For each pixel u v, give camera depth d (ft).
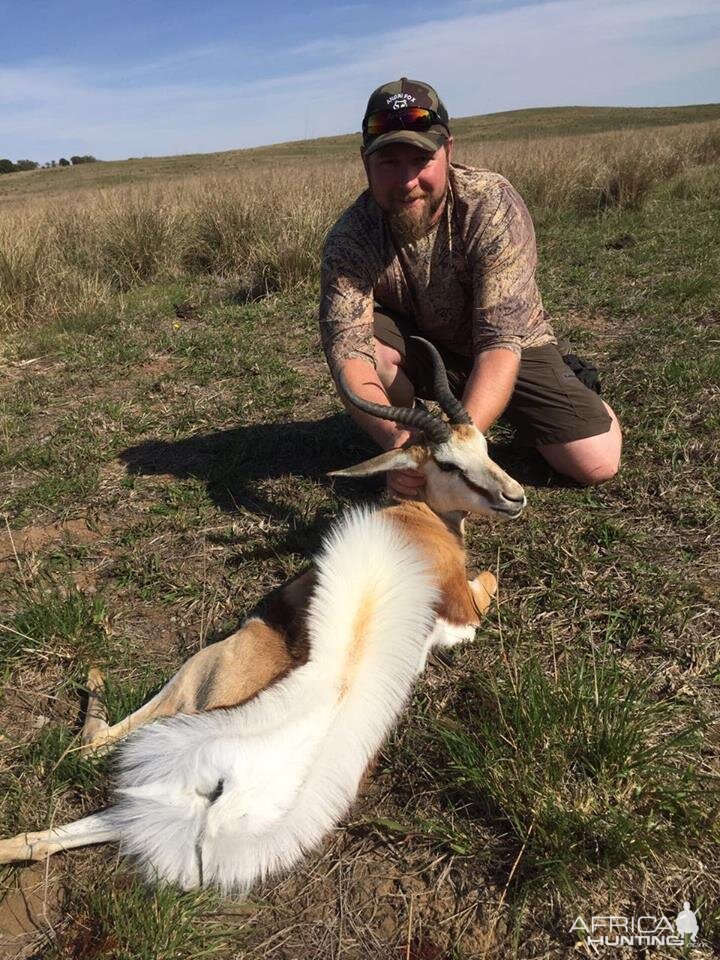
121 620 4.49
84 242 13.28
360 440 6.43
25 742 3.67
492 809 3.17
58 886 3.01
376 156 4.66
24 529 5.47
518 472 5.84
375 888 2.95
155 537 5.28
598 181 16.39
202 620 4.43
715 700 3.59
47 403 7.73
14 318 10.34
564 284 10.27
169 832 2.84
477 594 4.24
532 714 3.32
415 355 5.71
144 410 7.37
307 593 3.45
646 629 4.08
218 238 13.15
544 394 5.27
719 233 12.12
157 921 2.77
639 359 7.38
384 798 3.31
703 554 4.62
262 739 2.80
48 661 4.17
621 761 3.16
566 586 4.47
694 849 2.95
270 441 6.49
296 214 12.03
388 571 3.42
